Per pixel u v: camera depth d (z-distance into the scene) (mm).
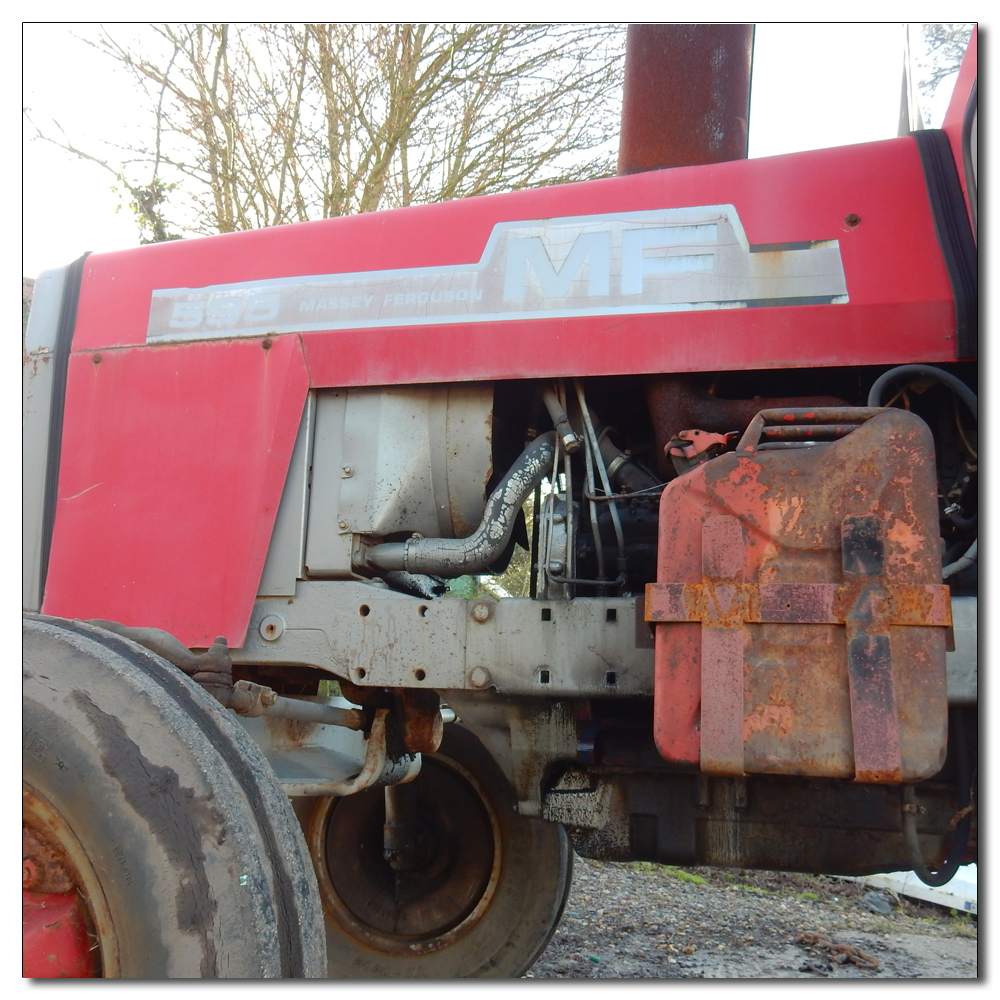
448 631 1982
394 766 2312
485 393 2139
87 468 2295
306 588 2107
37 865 1232
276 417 2174
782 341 1865
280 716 1971
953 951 3736
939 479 1871
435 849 2709
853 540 1535
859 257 1863
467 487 2176
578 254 2043
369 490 2133
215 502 2176
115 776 1240
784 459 1610
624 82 2537
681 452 1927
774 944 3695
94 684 1342
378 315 2158
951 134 1921
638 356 1949
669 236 1991
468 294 2100
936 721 1456
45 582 2277
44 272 2502
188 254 2387
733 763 1516
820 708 1507
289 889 1297
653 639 1855
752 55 2494
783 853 1894
